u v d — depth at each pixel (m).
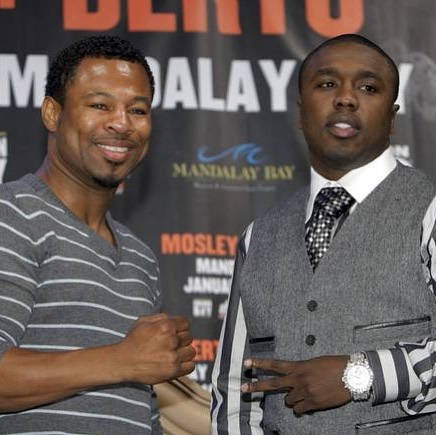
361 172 2.44
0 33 3.92
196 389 3.16
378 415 2.25
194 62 3.95
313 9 3.99
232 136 3.93
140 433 2.15
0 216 2.07
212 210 3.90
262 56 3.97
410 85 3.96
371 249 2.34
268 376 2.44
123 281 2.23
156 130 3.92
